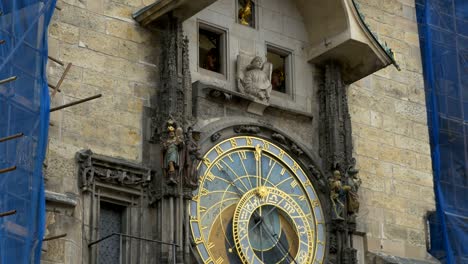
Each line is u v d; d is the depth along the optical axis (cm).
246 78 4322
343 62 4550
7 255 3606
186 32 4300
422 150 4747
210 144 4178
